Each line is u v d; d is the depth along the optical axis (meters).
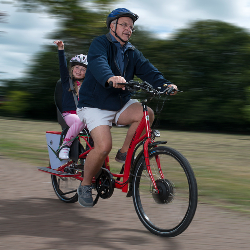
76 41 13.85
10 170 5.36
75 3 13.52
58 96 3.98
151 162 3.08
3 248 2.64
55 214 3.48
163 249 2.68
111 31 3.24
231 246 2.75
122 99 3.27
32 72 15.20
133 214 3.49
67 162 3.90
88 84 3.26
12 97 15.40
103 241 2.82
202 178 4.93
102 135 3.21
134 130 3.27
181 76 12.13
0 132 9.65
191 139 9.26
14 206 3.70
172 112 12.30
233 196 4.07
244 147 7.94
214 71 12.03
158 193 2.99
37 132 9.80
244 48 11.82
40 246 2.69
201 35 12.20
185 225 2.81
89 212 3.55
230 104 11.72
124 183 3.25
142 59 3.38
